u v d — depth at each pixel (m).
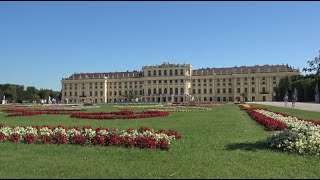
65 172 12.10
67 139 18.78
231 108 68.06
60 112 50.69
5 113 49.66
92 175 11.68
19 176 11.56
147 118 38.62
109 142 17.80
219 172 12.40
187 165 13.39
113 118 37.94
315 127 18.88
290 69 194.00
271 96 194.25
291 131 17.48
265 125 26.45
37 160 14.23
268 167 13.45
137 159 14.45
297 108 62.50
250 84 199.50
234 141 19.39
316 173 12.95
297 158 15.10
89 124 30.77
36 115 44.84
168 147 16.75
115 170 12.45
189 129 25.94
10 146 17.67
